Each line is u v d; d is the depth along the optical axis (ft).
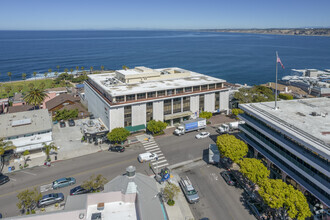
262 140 214.28
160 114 305.12
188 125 290.56
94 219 116.47
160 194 168.14
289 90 419.95
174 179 204.85
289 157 182.09
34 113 299.99
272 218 159.63
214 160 226.17
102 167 225.15
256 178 172.24
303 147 169.07
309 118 198.70
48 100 422.41
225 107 355.36
